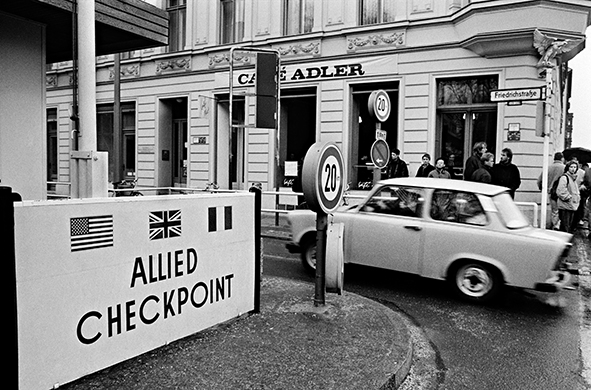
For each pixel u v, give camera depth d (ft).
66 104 68.95
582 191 39.37
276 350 13.43
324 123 48.93
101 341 11.34
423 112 43.70
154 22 26.40
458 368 14.02
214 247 14.61
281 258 29.25
